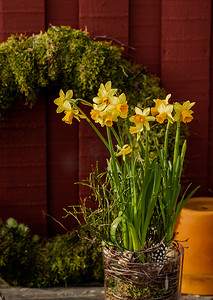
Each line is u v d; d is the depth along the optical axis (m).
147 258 1.61
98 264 1.98
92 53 1.95
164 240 1.64
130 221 1.57
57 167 2.13
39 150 2.11
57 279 1.98
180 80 2.07
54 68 1.95
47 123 2.10
